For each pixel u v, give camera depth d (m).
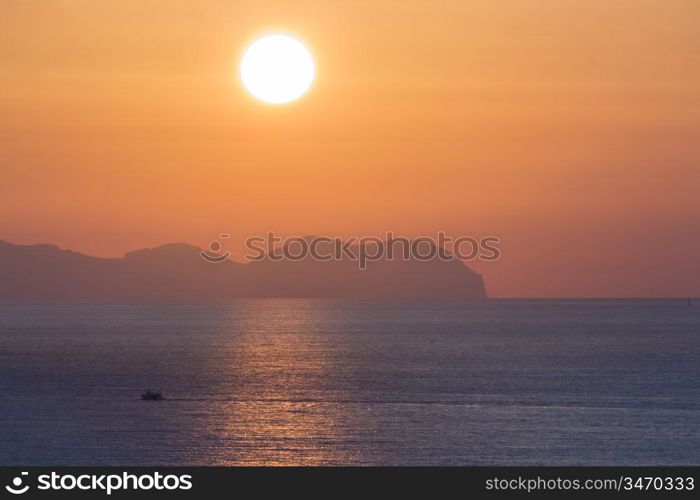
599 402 128.75
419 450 93.12
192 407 122.06
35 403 126.12
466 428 105.62
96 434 100.44
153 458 88.75
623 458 89.50
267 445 95.12
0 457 88.94
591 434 101.94
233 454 90.81
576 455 90.94
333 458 89.38
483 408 122.25
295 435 100.62
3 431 102.19
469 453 91.75
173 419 111.12
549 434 101.81
